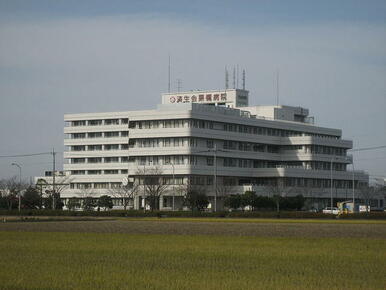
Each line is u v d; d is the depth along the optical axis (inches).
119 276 1868.8
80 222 5017.2
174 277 1854.1
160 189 7564.0
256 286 1711.4
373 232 3666.3
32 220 5433.1
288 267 2055.9
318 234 3503.9
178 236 3356.3
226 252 2490.2
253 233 3602.4
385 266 2079.2
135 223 4810.5
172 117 7751.0
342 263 2150.6
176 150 7736.2
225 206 7401.6
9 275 1887.3
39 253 2456.9
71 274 1904.5
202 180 7805.1
